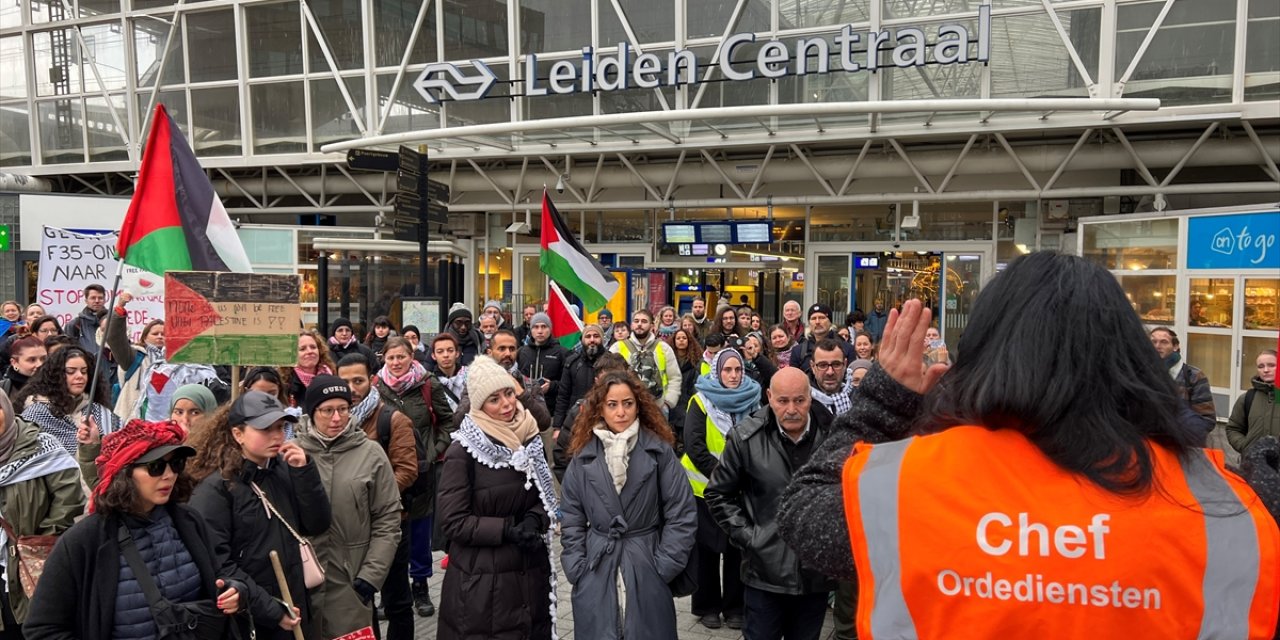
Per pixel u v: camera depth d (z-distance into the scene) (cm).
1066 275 109
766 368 745
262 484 333
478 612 361
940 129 1312
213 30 1773
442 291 1379
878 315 1529
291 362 444
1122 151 1319
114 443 271
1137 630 96
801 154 1456
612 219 1731
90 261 1075
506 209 1733
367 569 379
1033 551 98
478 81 1531
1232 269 1008
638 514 363
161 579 274
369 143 1404
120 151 1889
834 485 124
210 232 502
